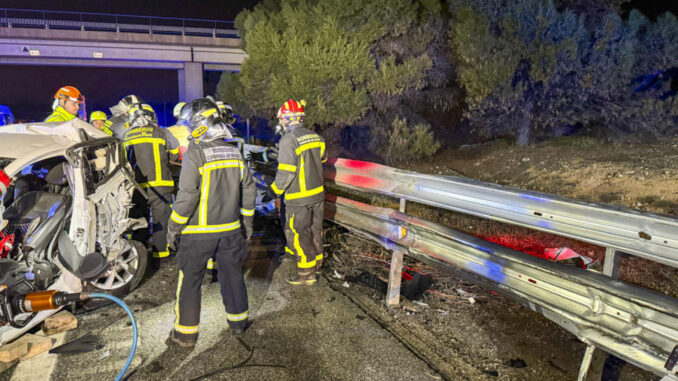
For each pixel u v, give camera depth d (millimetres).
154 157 4559
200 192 2980
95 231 3564
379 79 8484
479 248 2867
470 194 2992
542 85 8258
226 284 3195
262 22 9227
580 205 2281
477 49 8000
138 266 4051
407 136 9445
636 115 7914
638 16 7707
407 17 8539
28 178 4051
